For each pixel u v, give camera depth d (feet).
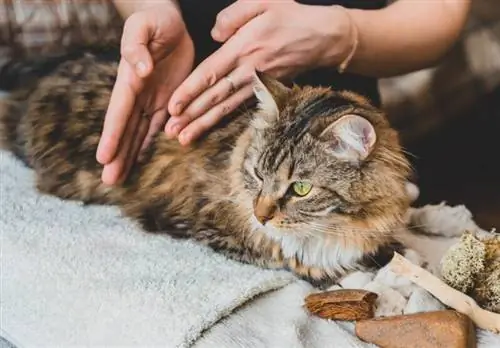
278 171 3.43
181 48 3.93
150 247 3.72
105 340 3.21
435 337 2.98
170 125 3.74
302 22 3.87
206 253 3.68
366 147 3.34
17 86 4.50
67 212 4.02
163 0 4.25
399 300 3.26
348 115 3.31
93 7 4.95
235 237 3.69
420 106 5.12
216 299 3.26
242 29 3.77
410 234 3.93
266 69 3.87
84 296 3.38
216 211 3.75
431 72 5.09
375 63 4.31
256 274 3.49
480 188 4.78
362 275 3.49
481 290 3.30
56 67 4.52
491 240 3.40
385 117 4.07
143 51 3.60
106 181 3.87
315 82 4.37
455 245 3.41
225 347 3.05
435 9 4.35
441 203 4.32
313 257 3.62
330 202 3.43
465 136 5.02
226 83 3.71
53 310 3.41
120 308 3.27
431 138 5.05
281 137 3.48
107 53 4.68
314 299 3.25
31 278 3.55
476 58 5.28
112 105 3.70
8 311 3.51
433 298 3.25
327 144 3.36
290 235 3.55
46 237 3.76
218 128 3.90
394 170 3.58
